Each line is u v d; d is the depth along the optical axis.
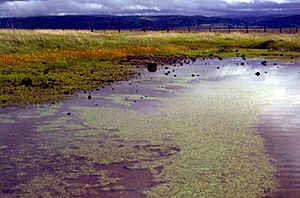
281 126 16.20
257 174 10.97
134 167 11.58
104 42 60.72
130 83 28.72
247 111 19.12
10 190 10.00
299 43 74.19
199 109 19.64
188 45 74.69
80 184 10.38
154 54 56.59
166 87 27.02
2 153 12.77
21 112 18.69
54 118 17.56
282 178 10.68
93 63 42.31
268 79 31.86
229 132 15.27
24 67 35.62
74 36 59.16
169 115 18.27
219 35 96.94
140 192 9.89
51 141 14.13
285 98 22.78
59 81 28.50
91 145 13.69
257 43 77.25
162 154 12.72
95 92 24.58
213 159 12.20
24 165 11.72
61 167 11.59
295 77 33.12
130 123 16.78
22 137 14.60
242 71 37.97
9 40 48.03
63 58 43.50
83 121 17.09
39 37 52.59
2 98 21.81
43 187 10.19
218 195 9.70
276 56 57.19
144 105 20.66
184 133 15.16
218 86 27.80
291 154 12.64
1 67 34.72
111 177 10.84
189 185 10.28
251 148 13.27
